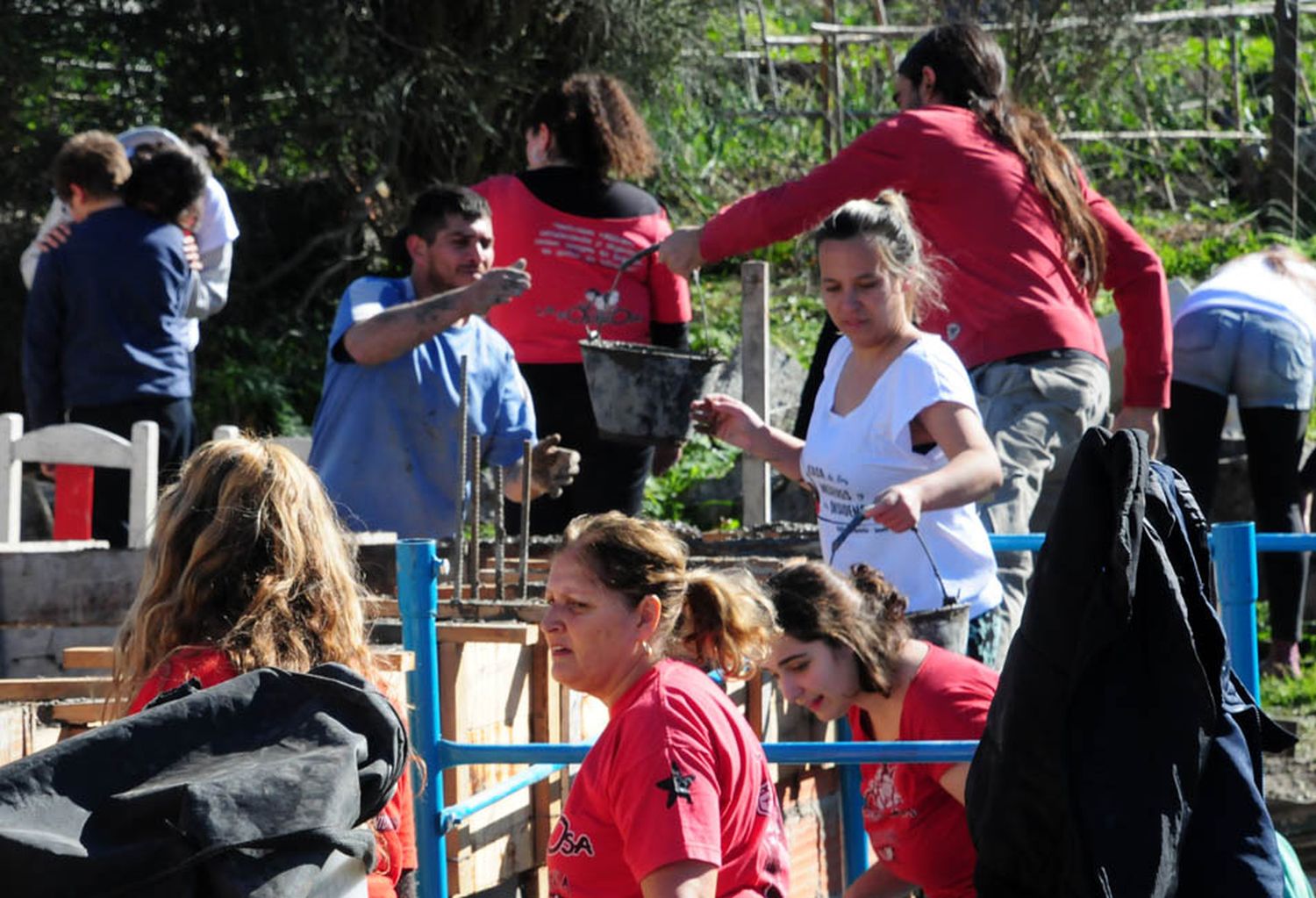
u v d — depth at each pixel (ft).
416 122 80.18
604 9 79.92
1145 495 21.06
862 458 31.01
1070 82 94.79
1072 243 39.17
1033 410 37.40
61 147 75.87
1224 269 53.21
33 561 38.81
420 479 38.34
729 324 80.23
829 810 37.68
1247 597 31.78
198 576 20.01
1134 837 20.47
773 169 95.66
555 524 47.09
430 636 27.32
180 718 16.05
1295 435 51.39
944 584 30.83
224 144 61.87
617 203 46.88
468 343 38.96
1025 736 21.17
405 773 20.90
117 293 49.39
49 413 50.01
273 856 15.08
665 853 20.38
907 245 30.81
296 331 80.18
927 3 98.99
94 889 14.76
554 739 31.09
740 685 34.27
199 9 75.82
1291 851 26.16
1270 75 107.86
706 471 67.56
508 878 30.35
